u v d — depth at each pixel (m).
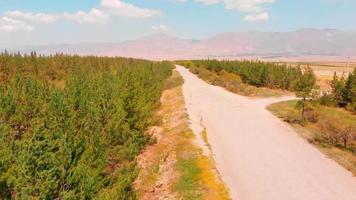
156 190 26.61
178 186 26.05
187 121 44.56
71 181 16.80
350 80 62.84
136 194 23.94
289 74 88.94
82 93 30.88
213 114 51.09
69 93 30.22
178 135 38.25
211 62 143.38
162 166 30.42
